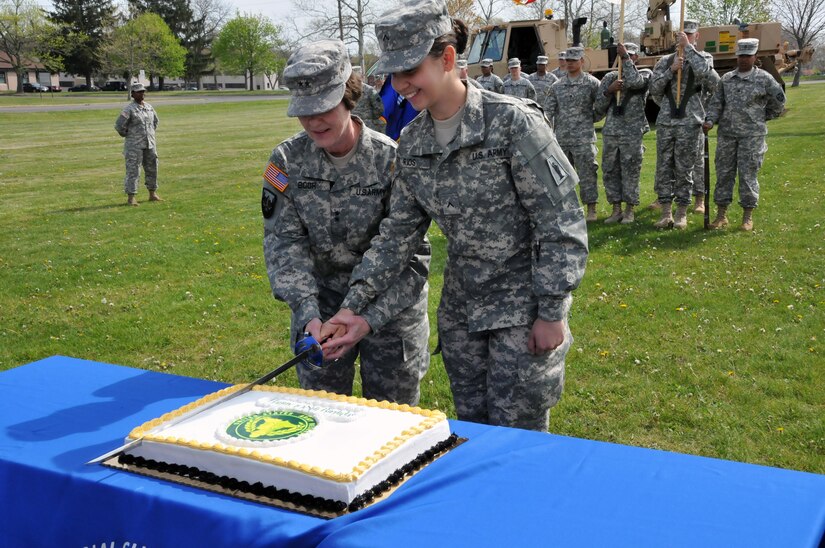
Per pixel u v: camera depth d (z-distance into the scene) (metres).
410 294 2.76
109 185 14.12
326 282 2.96
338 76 2.48
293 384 4.80
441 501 1.71
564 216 2.47
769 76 7.77
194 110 38.88
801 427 3.90
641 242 7.86
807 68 71.00
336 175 2.78
